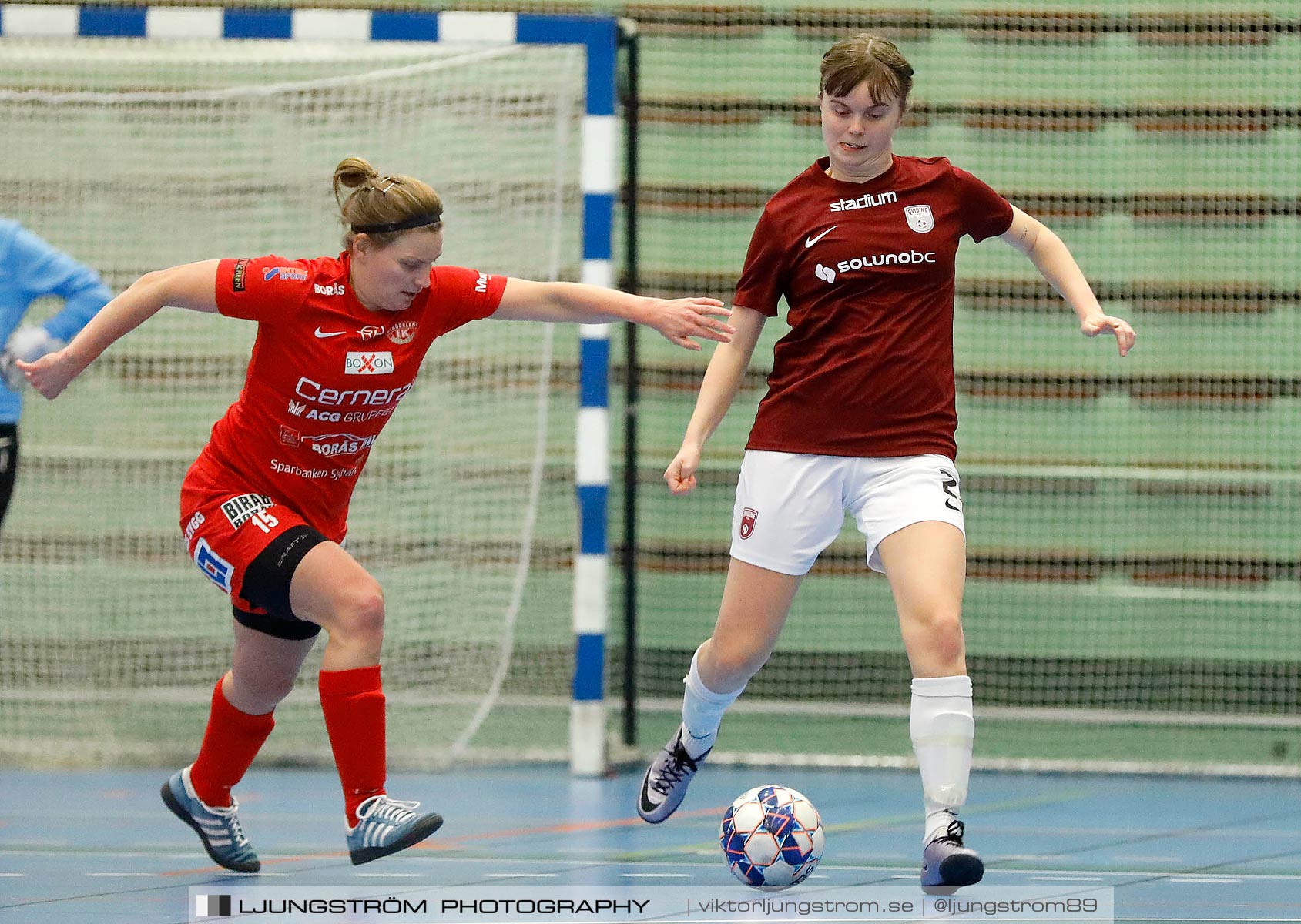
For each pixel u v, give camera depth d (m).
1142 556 25.44
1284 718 24.72
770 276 12.66
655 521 25.70
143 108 24.48
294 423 12.16
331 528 12.88
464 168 24.30
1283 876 13.45
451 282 12.37
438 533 24.08
